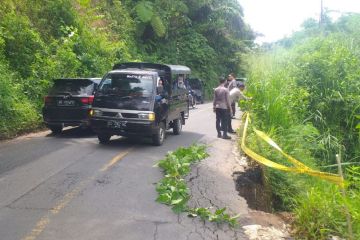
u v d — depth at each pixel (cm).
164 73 1182
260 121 1067
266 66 1387
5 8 1720
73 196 652
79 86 1248
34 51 1673
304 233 548
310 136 1087
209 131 1417
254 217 596
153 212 595
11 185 705
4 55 1548
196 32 3756
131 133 1040
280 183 795
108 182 732
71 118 1227
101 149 1025
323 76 1283
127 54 2409
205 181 752
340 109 1221
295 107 1176
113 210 597
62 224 543
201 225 554
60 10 2022
